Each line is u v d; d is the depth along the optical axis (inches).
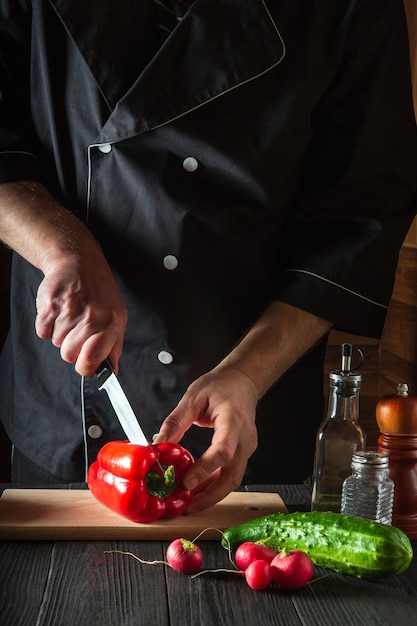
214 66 67.4
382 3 70.1
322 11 69.1
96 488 58.0
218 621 45.3
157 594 48.0
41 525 55.1
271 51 67.6
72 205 71.2
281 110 68.4
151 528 55.7
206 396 60.5
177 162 68.8
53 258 62.2
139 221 69.1
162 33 69.9
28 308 75.7
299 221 71.2
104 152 68.8
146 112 67.1
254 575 48.4
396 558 49.3
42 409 74.6
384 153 71.5
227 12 67.5
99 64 68.0
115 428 71.6
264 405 72.8
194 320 70.3
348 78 70.3
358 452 55.7
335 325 70.2
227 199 69.1
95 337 59.2
